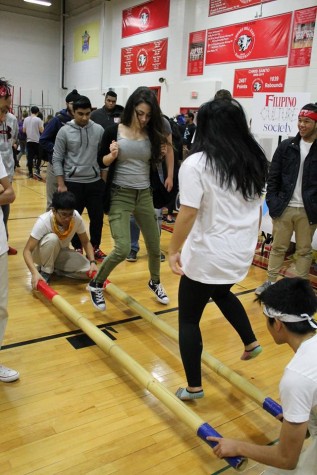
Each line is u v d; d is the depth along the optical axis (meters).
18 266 3.76
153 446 1.78
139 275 3.76
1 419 1.87
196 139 1.75
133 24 10.34
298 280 1.31
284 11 6.51
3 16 12.98
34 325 2.74
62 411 1.95
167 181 3.31
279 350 2.64
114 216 2.78
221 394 2.17
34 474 1.59
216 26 7.87
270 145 5.05
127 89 10.77
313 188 3.21
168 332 2.55
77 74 13.30
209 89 8.02
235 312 2.13
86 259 3.54
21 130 10.11
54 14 13.70
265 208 4.52
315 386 1.14
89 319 2.88
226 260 1.76
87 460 1.68
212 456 1.74
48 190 4.11
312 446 1.37
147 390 2.13
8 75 13.45
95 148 3.71
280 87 6.71
